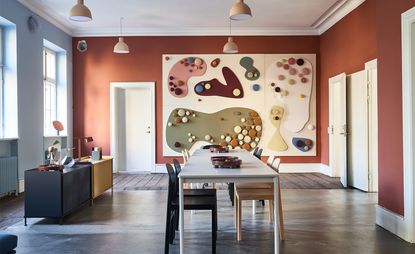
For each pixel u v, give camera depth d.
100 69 8.35
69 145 8.20
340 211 4.62
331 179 7.26
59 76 8.04
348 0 6.33
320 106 8.27
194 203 3.08
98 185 5.23
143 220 4.23
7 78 5.92
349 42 6.61
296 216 4.38
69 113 8.21
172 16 7.29
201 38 8.26
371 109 5.81
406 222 3.41
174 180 3.23
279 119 8.23
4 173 5.48
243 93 8.23
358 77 6.12
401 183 3.52
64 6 6.58
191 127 8.27
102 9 6.81
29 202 3.97
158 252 3.17
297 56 8.26
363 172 5.98
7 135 5.94
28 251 3.19
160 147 8.38
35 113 6.57
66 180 4.09
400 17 3.47
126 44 7.62
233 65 8.24
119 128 8.62
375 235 3.61
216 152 5.11
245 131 8.20
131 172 8.48
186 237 3.59
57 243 3.41
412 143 3.31
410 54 3.30
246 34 8.24
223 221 4.18
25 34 6.23
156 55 8.29
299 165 8.29
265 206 4.93
